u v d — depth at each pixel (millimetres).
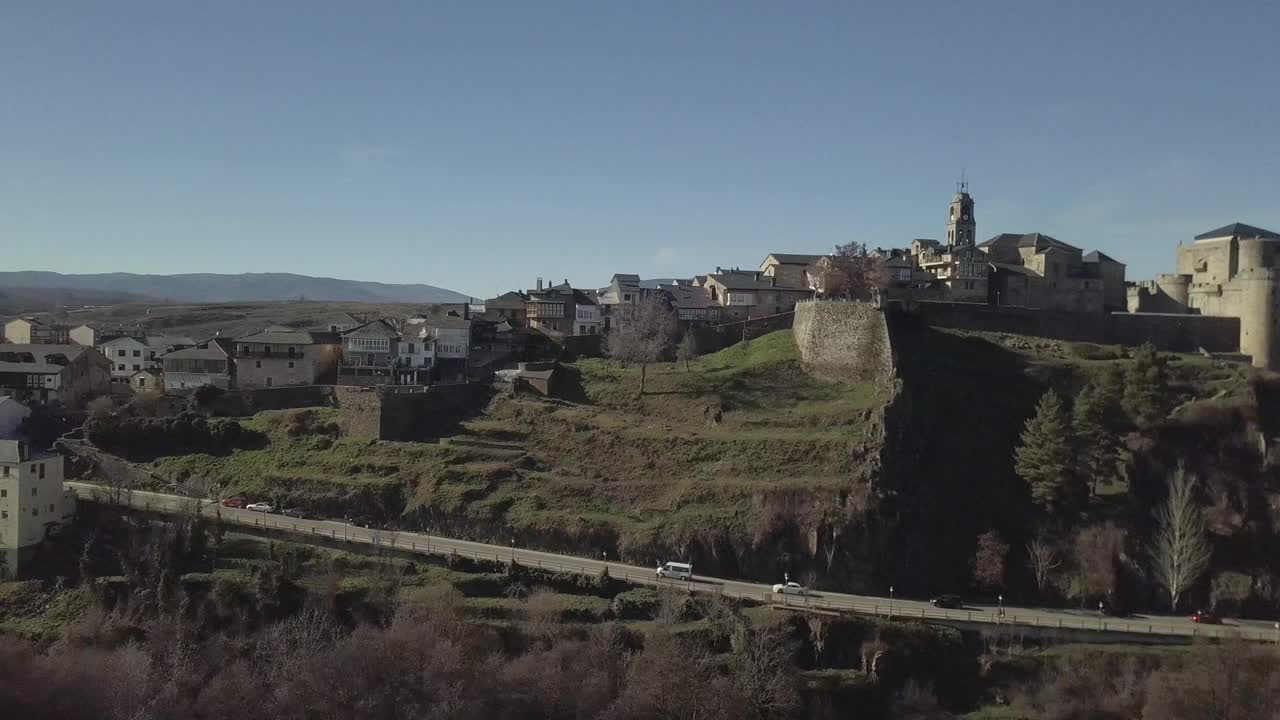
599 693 82500
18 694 77125
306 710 79812
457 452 122625
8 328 176875
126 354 158875
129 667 81250
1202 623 100312
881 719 86812
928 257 186875
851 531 104312
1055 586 105562
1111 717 87688
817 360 140500
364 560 100812
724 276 188500
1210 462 117312
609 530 107188
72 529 103938
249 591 93688
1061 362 135375
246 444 129375
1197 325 150250
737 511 106938
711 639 89812
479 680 82375
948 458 117062
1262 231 175250
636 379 143500
